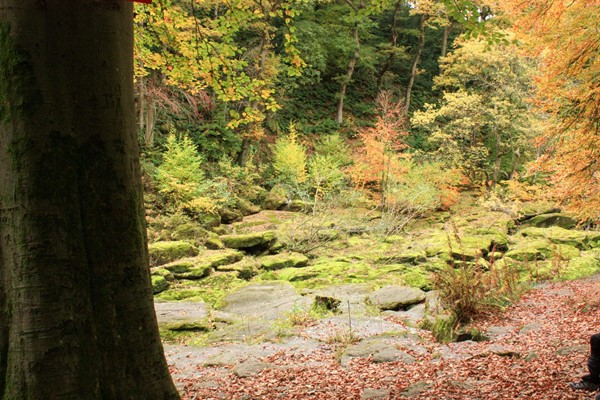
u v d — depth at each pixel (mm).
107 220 2723
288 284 11734
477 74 22250
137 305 2807
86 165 2670
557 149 8586
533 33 7289
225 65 6922
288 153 22391
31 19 2541
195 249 14047
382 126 20891
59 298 2549
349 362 6293
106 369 2670
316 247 16250
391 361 6254
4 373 2553
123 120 2807
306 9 28781
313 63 27469
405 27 37250
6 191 2561
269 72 23906
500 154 22156
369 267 13477
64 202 2594
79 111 2645
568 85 7848
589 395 4125
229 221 18578
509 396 4293
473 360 6000
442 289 8805
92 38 2672
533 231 17500
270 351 7102
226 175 21422
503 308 8852
